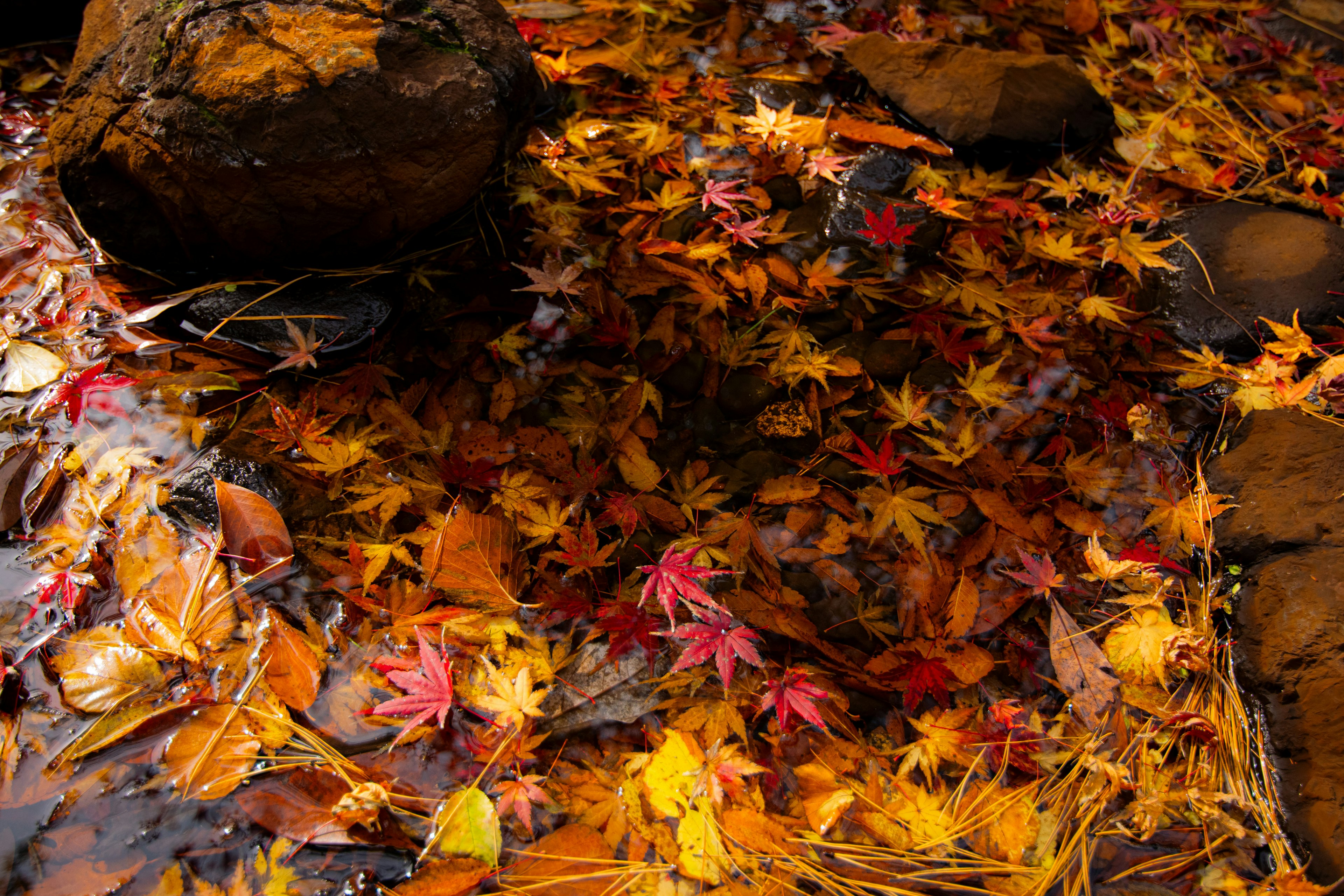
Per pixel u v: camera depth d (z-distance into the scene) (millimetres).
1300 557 1634
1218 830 1396
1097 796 1426
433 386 1917
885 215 2078
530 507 1713
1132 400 1993
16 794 1332
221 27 1814
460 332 2020
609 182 2377
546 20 2891
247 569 1589
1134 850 1377
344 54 1834
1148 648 1599
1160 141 2709
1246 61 3131
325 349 1954
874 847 1361
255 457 1746
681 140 2492
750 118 2473
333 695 1467
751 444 1876
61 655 1479
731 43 2898
